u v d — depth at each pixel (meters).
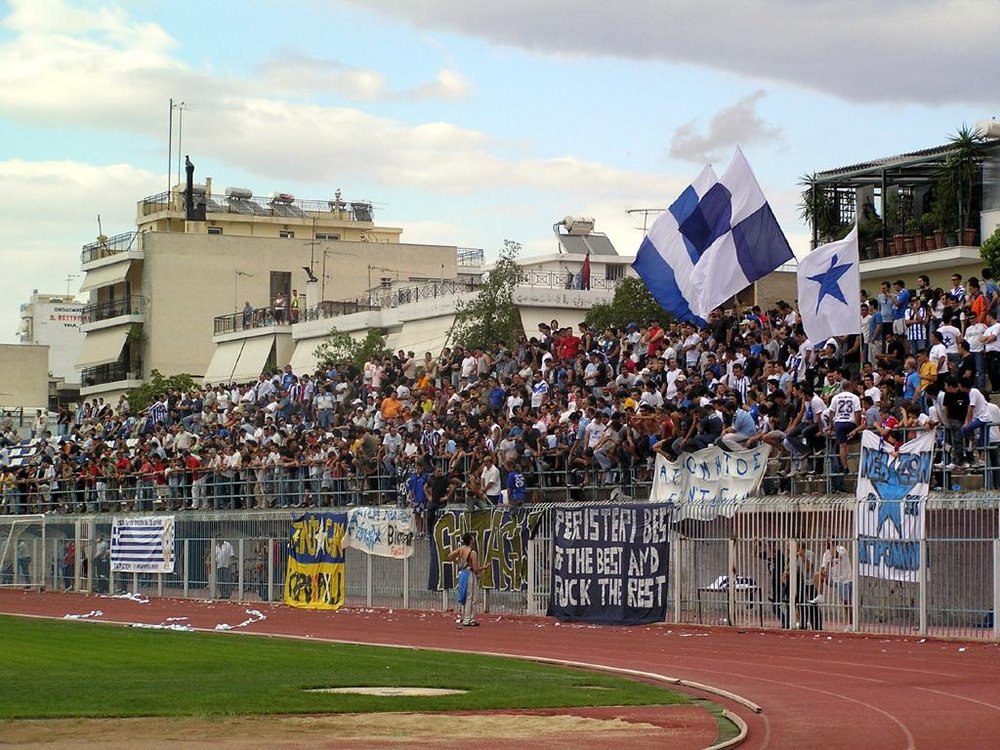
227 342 86.31
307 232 103.62
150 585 50.69
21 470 66.56
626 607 34.00
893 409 33.00
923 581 27.72
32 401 104.56
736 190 35.50
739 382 36.84
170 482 54.19
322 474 47.38
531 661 26.28
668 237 36.44
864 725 17.12
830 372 34.72
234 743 16.00
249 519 46.75
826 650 26.59
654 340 41.31
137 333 93.31
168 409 62.56
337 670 24.70
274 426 51.47
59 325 123.00
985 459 28.70
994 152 45.06
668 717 18.34
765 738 16.28
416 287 76.56
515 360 46.06
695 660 25.78
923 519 27.81
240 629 36.06
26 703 19.48
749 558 31.27
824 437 32.50
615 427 37.19
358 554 42.59
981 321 33.12
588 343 43.19
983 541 26.83
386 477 43.91
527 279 70.75
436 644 30.50
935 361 32.72
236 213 101.88
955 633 27.27
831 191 49.34
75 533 53.91
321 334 78.06
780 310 40.88
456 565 39.00
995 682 21.12
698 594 32.47
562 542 35.75
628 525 34.06
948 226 45.56
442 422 43.84
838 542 29.59
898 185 48.03
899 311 36.94
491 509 38.09
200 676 23.83
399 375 52.03
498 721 17.98
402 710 19.02
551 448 39.38
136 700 19.81
